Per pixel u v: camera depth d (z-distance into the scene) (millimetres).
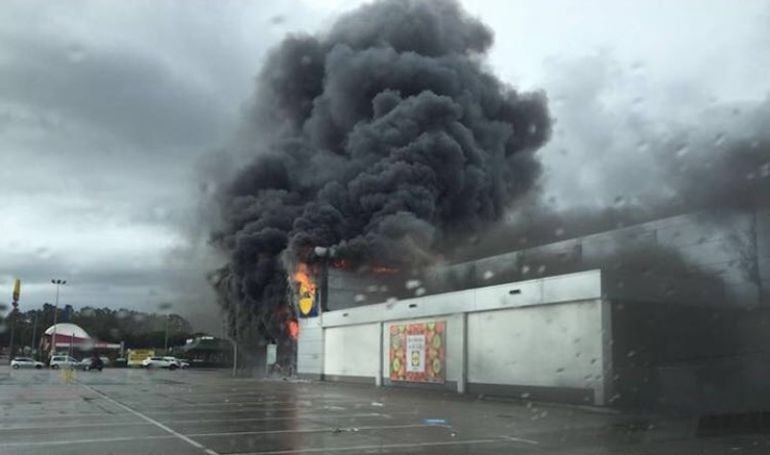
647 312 18109
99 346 53000
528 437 10891
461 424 12703
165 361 51406
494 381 20781
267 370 39375
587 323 17922
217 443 9852
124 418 13266
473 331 21906
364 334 28484
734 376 19172
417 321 24719
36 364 48438
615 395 17156
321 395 20828
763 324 20312
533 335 19594
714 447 9867
